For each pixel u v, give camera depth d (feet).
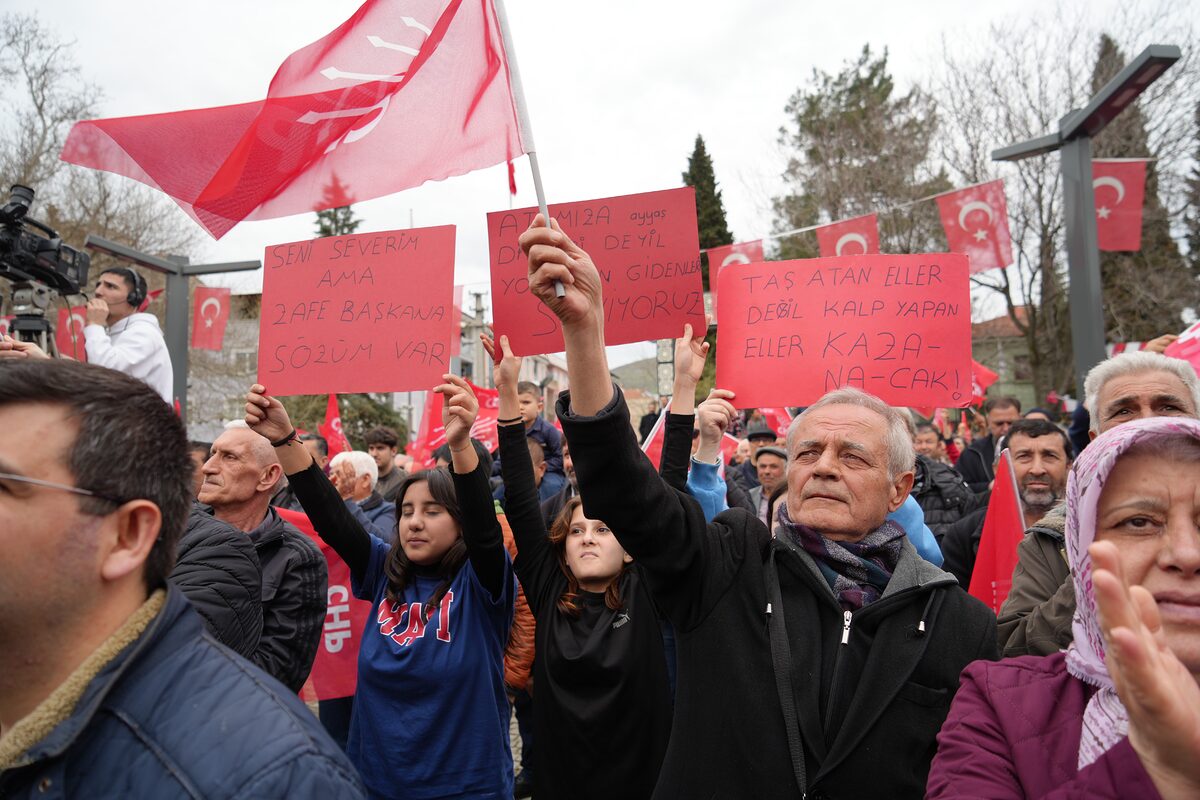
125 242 65.46
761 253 22.31
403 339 10.15
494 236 10.04
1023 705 4.67
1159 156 55.01
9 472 3.60
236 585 8.15
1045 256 64.13
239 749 3.61
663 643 9.43
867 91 85.40
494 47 8.28
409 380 10.03
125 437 3.88
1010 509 10.69
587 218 10.06
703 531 6.68
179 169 8.96
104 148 9.09
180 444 4.28
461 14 8.39
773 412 28.89
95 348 12.51
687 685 6.49
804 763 5.98
